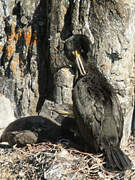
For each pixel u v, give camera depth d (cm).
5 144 1134
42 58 1234
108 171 922
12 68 1241
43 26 1229
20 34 1238
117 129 930
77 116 926
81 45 1012
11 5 1264
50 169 933
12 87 1252
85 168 939
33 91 1243
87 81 959
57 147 1002
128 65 1152
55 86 1190
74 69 1168
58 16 1162
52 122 1114
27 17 1232
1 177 987
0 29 1250
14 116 1259
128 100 1171
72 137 1041
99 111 912
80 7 1138
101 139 909
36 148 1020
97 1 1116
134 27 1134
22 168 994
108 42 1121
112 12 1108
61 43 1162
